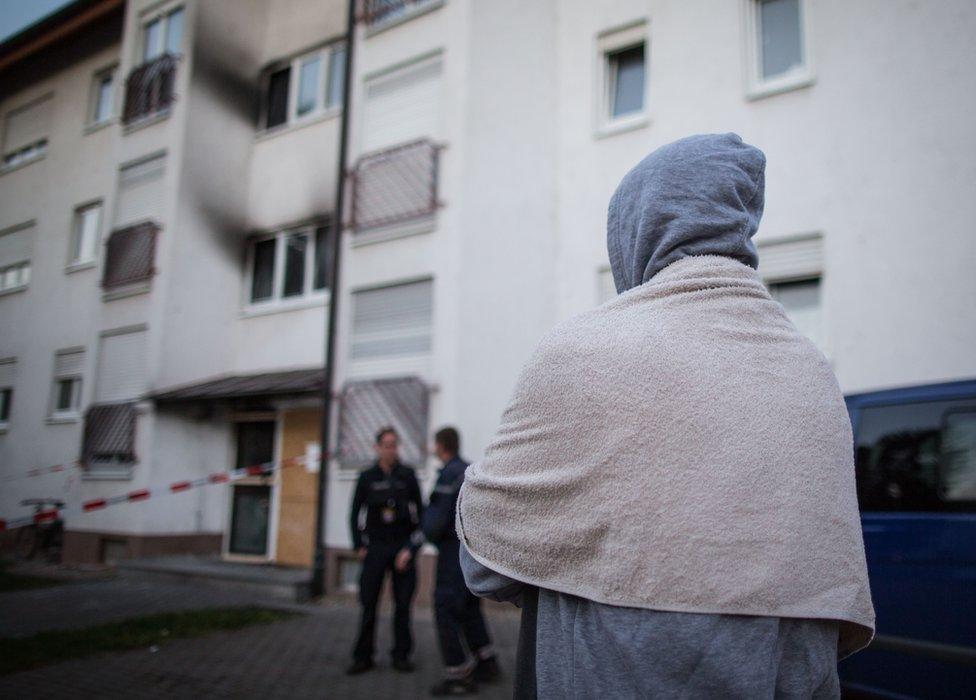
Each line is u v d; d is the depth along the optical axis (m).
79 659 6.30
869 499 4.05
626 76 9.60
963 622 3.55
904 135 7.36
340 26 13.53
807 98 7.96
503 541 0.96
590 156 9.34
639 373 0.89
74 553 12.92
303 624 7.90
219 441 12.95
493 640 7.17
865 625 0.88
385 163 11.23
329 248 12.83
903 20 7.52
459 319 9.92
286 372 12.58
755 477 0.86
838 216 7.57
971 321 6.80
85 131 16.02
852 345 7.29
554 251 9.34
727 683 0.80
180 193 13.37
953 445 3.83
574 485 0.90
